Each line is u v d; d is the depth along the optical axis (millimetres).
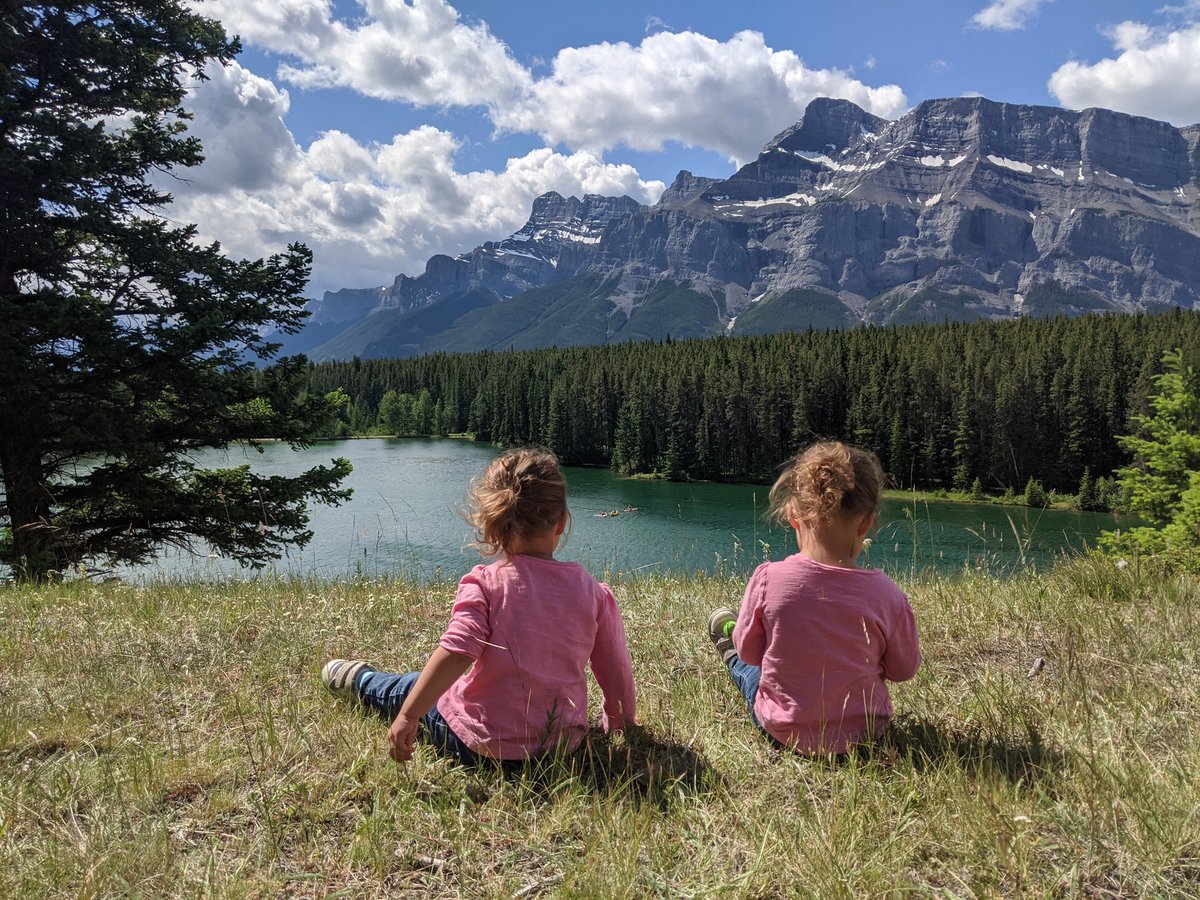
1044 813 1985
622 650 2539
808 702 2422
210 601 4961
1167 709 2752
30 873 1799
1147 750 2400
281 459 62188
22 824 2053
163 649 3674
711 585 5613
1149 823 1908
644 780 2314
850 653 2391
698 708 2867
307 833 2020
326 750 2484
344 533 30078
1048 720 2662
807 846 1877
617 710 2568
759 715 2580
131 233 11016
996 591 4836
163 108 12648
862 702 2430
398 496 47688
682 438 78312
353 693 2824
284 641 3750
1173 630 3754
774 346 103188
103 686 3123
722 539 34688
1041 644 3703
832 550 2504
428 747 2438
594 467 92812
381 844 1922
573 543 33312
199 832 2033
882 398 72000
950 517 37250
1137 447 12188
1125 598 4691
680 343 126688
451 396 132250
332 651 3670
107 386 10742
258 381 11969
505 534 2416
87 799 2199
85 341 10062
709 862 1855
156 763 2375
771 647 2500
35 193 10438
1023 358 69250
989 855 1853
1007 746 2455
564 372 108500
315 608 4574
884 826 1992
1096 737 2496
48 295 10391
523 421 108062
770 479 74250
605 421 95750
